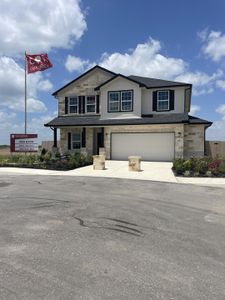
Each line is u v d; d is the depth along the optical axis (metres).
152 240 6.41
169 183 14.85
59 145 29.23
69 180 15.68
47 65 28.44
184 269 4.99
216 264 5.22
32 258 5.31
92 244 6.08
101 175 17.70
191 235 6.81
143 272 4.85
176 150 24.58
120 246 6.00
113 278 4.62
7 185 13.89
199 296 4.14
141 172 18.89
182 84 26.06
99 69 28.39
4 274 4.69
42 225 7.33
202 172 17.52
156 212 8.92
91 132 27.50
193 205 10.02
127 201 10.45
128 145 25.92
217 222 7.96
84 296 4.08
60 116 29.48
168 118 25.05
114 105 26.95
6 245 5.93
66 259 5.29
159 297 4.08
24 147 24.30
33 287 4.30
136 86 26.34
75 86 29.08
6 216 8.14
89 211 8.84
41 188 13.03
